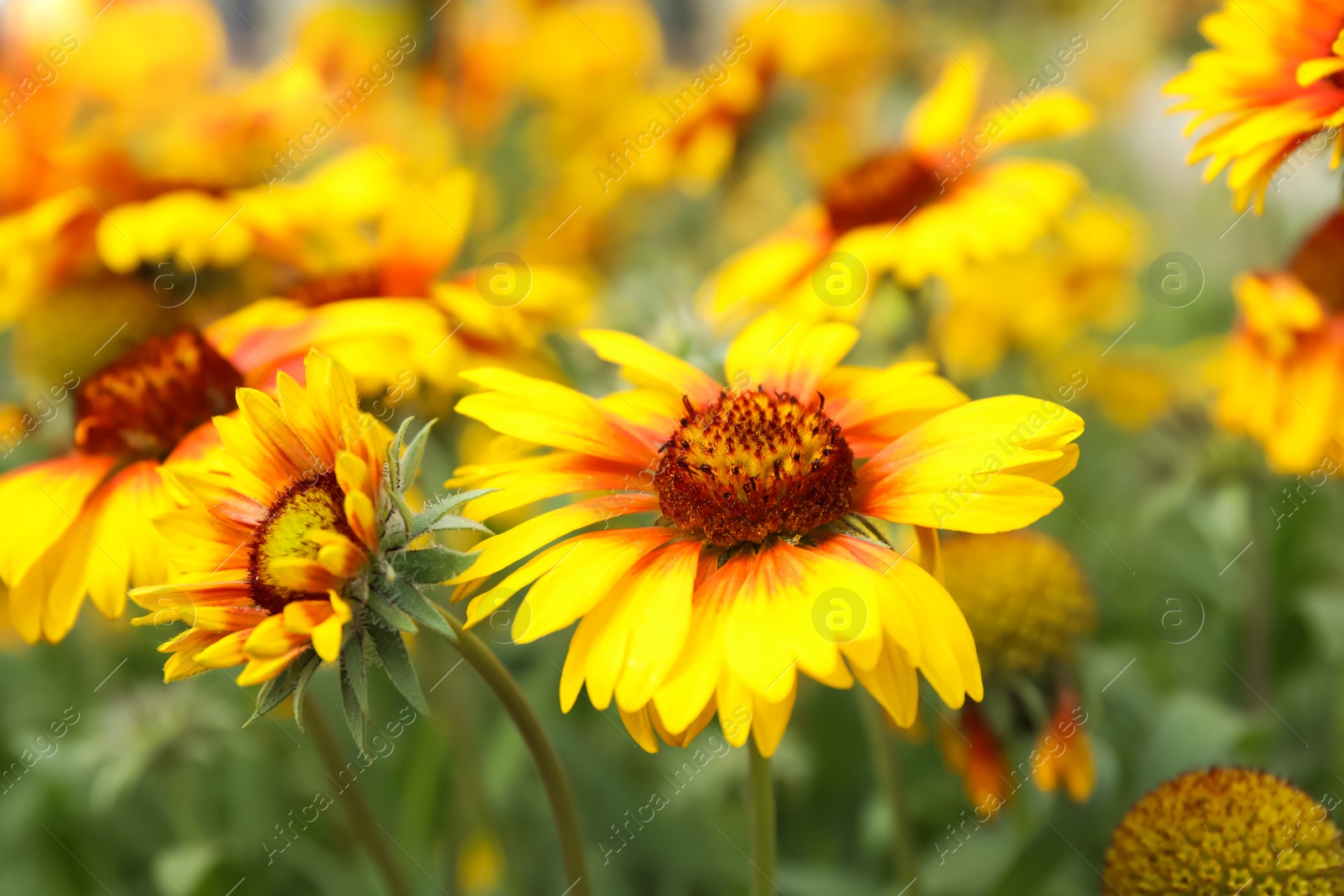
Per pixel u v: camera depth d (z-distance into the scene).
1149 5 0.81
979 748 0.46
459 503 0.39
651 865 0.54
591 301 0.53
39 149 0.52
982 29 0.97
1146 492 0.59
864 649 0.38
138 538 0.43
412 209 0.49
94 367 0.50
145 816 0.59
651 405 0.43
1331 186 0.49
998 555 0.46
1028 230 0.51
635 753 0.58
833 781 0.55
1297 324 0.47
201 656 0.38
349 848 0.55
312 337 0.45
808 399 0.42
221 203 0.51
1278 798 0.40
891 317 0.59
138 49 0.54
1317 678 0.56
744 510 0.40
